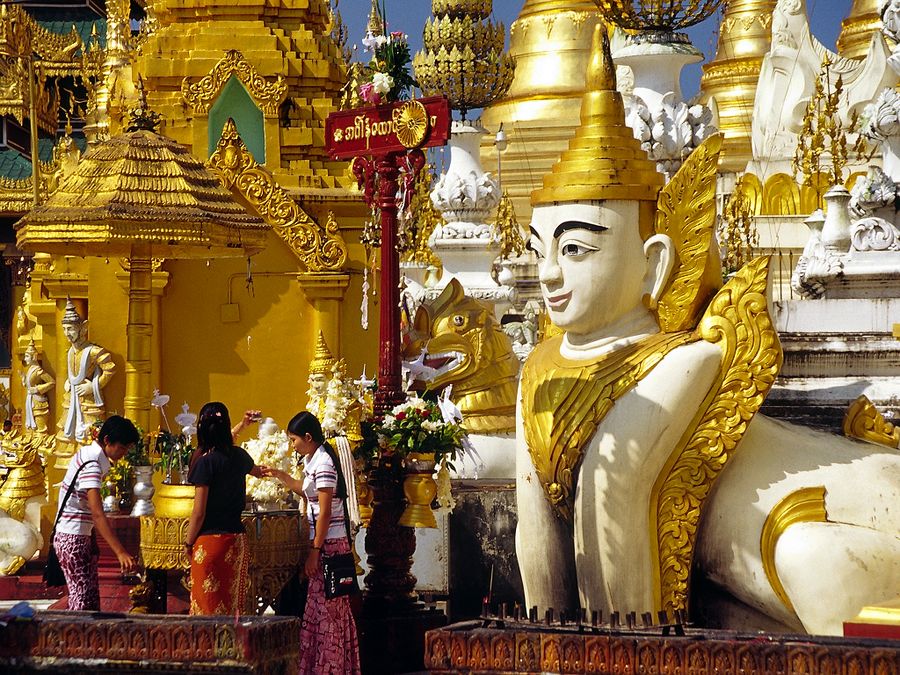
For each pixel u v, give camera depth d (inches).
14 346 962.1
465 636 251.6
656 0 492.4
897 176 533.0
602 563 336.2
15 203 1380.4
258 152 623.5
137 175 473.1
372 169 425.1
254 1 624.7
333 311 610.5
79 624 274.8
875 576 314.5
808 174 713.6
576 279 344.8
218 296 611.5
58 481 617.6
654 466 333.4
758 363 332.2
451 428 406.9
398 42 422.6
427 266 774.5
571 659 246.7
